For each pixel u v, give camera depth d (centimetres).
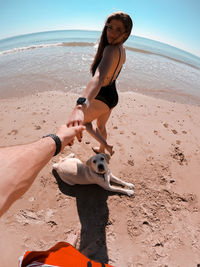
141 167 372
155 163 383
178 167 380
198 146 445
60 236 263
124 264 236
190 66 1747
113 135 450
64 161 339
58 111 546
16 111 543
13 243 251
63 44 1734
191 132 496
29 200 305
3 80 798
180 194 326
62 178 329
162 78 1041
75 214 289
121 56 218
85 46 1680
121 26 191
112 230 270
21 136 435
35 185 327
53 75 873
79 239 259
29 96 666
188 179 357
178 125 525
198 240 265
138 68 1173
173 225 280
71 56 1239
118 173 357
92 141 430
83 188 326
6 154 58
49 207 297
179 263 241
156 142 441
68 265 94
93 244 254
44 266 88
